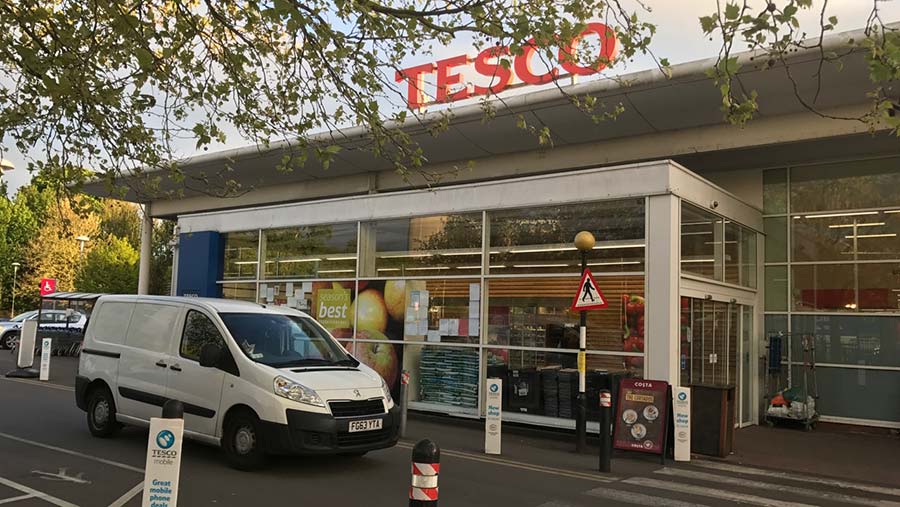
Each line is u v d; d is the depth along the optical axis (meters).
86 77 6.98
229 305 9.05
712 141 14.79
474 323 13.70
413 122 16.50
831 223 14.94
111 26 6.77
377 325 15.16
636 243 11.78
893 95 12.48
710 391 10.68
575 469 9.22
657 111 14.57
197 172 21.39
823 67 12.20
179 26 7.16
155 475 4.69
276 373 7.86
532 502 7.19
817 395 14.59
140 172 8.10
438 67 16.86
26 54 6.46
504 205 13.42
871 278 14.36
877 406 13.98
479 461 9.50
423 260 14.69
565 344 12.53
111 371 9.69
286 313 9.32
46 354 17.67
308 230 16.83
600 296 10.38
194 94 7.59
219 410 8.13
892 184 14.35
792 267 15.27
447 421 13.53
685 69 13.30
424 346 14.41
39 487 7.11
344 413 7.80
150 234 28.05
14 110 7.32
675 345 11.27
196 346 8.76
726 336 13.78
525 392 12.92
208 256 18.44
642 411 10.38
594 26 14.08
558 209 12.88
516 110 15.45
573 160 16.77
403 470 8.35
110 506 6.41
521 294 13.18
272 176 21.64
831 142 13.84
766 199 15.78
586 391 12.12
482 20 6.55
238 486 7.25
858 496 8.24
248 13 7.43
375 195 15.44
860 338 14.32
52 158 7.55
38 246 50.38
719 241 13.50
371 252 15.58
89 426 10.03
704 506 7.36
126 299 10.12
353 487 7.39
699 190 12.43
